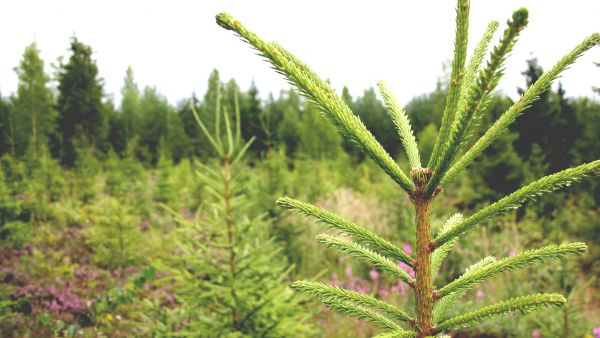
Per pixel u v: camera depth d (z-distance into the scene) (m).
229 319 2.77
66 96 27.48
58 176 11.12
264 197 6.35
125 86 48.75
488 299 4.87
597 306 5.33
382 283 6.17
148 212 10.18
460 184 10.83
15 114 23.25
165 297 4.73
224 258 2.91
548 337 3.88
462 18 0.66
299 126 29.28
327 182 11.16
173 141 29.64
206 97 27.80
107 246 6.29
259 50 0.69
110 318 4.03
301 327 2.97
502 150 10.22
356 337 4.38
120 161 15.69
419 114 30.55
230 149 3.03
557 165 11.62
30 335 3.54
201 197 10.69
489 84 0.58
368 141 0.82
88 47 28.12
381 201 10.51
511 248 6.41
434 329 0.83
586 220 8.16
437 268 0.96
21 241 6.29
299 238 6.73
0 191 6.39
